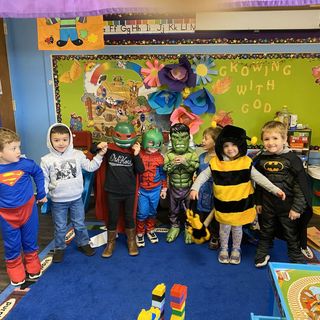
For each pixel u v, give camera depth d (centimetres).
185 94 296
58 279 215
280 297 134
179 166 257
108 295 199
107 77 313
